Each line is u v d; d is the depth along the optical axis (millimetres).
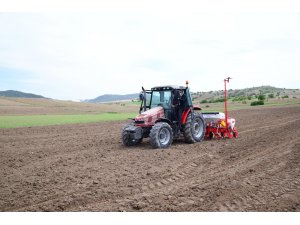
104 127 19766
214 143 11430
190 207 5227
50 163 8773
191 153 9617
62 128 19125
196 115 11812
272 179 6688
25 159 9406
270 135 13117
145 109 11836
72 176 7273
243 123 19438
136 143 11562
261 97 76875
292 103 60031
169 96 11273
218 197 5656
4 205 5457
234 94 156875
